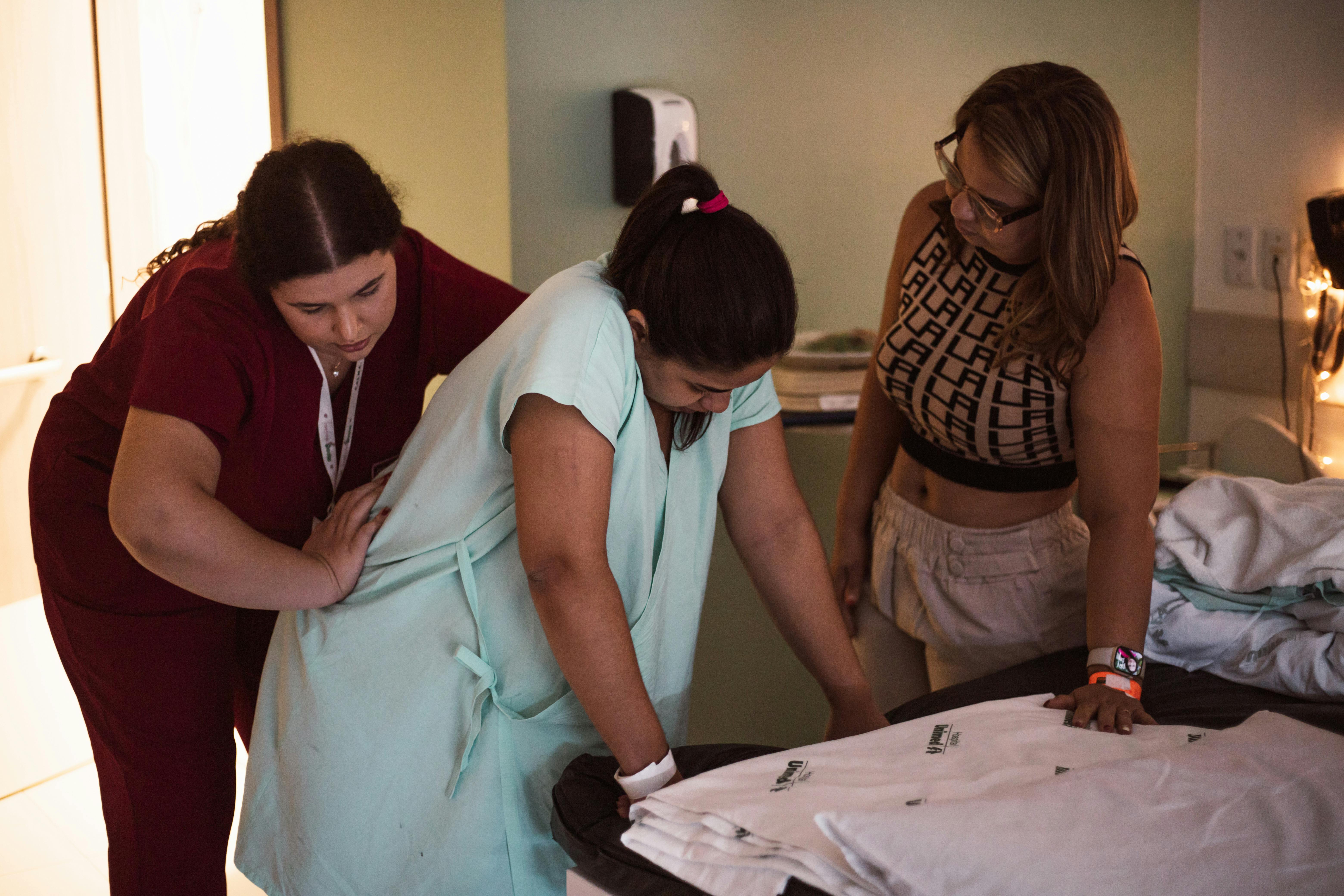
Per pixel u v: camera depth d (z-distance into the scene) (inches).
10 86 97.6
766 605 52.3
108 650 58.1
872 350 80.4
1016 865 29.8
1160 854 31.1
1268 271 102.1
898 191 109.0
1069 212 47.8
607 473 40.7
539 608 40.8
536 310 42.8
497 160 89.9
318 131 108.2
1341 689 46.8
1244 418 102.4
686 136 93.0
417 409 61.1
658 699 49.0
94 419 55.9
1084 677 52.7
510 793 46.1
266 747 52.0
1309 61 95.9
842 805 34.5
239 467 54.2
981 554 59.6
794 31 100.8
